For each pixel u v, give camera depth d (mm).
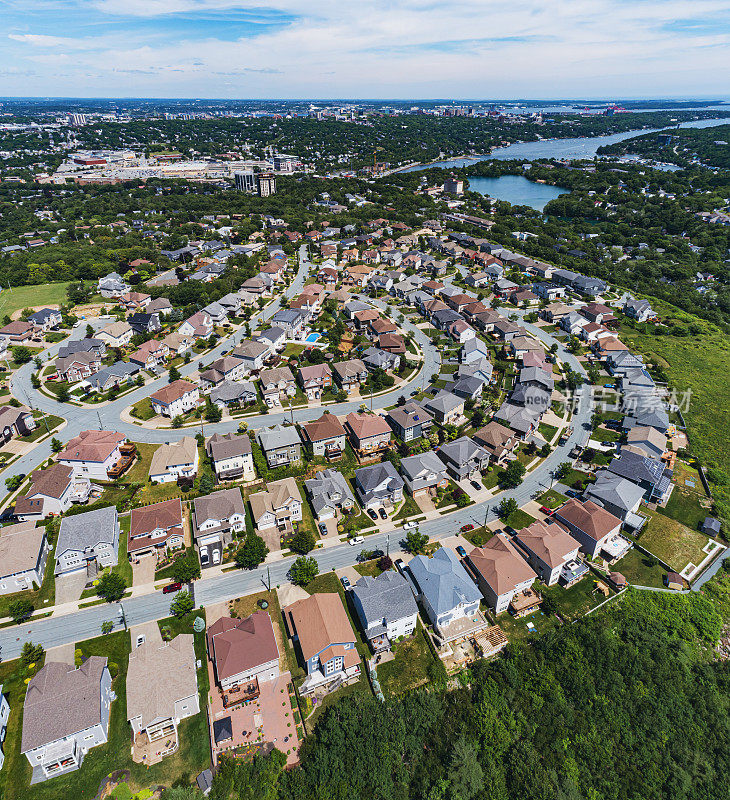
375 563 83438
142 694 60312
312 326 165000
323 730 60812
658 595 81062
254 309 178000
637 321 174500
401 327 167750
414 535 84688
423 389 131500
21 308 170000
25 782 56406
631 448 106438
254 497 91250
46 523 89500
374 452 107625
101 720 59094
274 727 61812
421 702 64875
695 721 67438
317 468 102812
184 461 98250
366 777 58469
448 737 62938
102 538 81375
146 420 117750
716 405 130250
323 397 127812
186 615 74312
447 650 71875
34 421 116750
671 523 93938
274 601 76875
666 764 63406
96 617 74375
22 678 65625
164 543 85375
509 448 108312
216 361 131625
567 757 63062
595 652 71625
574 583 82438
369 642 70812
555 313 172625
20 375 136375
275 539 87938
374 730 61219
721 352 156875
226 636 66625
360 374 132750
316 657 65000
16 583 77812
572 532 88125
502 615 77438
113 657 68625
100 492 96562
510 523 91688
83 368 133500
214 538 86062
